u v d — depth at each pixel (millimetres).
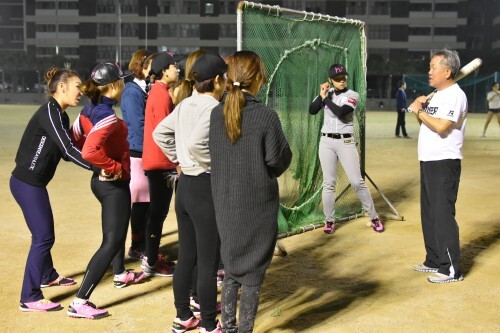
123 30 83625
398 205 8320
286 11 6125
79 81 4035
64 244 6051
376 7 83188
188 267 3793
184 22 83625
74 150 3957
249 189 3299
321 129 6781
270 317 4203
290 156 3375
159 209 4887
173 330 3885
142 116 5238
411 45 83375
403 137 19938
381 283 4949
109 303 4449
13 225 6793
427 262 5297
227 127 3281
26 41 84438
